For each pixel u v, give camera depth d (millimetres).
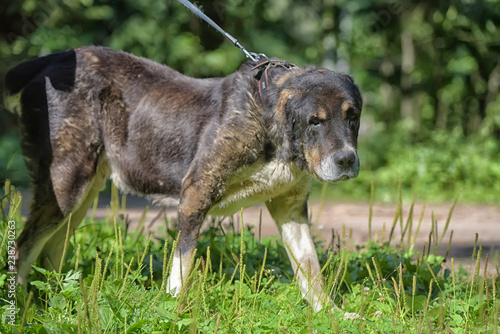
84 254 6031
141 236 6879
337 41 17203
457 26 16984
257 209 11305
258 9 16656
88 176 5418
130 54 5668
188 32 16047
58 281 4641
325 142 4754
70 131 5336
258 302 4734
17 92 5535
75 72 5418
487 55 17047
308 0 17688
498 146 16203
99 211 10859
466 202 13336
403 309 4680
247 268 5562
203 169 5023
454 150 14898
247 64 5258
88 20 15383
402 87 17688
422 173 14344
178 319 4156
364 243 8102
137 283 5340
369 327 4438
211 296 4793
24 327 4062
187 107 5348
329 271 5508
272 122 4953
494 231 9648
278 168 5051
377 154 15258
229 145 4977
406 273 5777
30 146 5441
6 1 15617
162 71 5617
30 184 5457
